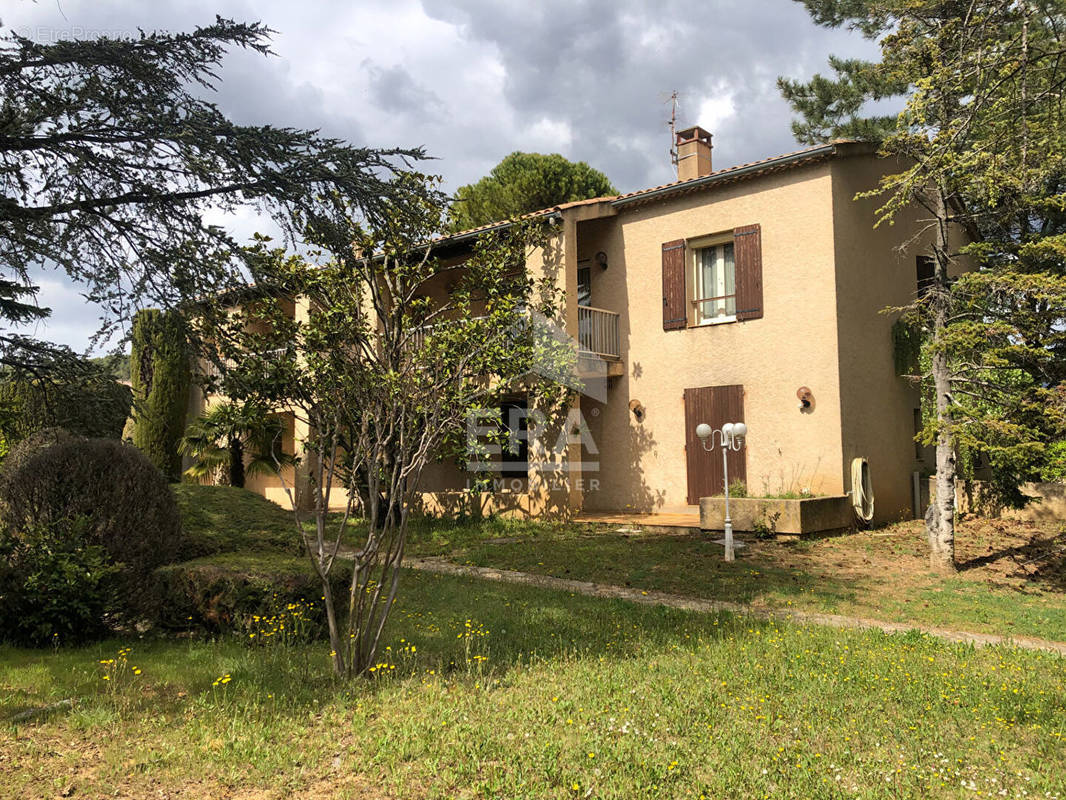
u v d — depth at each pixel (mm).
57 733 4535
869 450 13617
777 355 14023
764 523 12391
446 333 5980
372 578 10039
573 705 5027
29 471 7227
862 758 4227
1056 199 10266
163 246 7570
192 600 7156
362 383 5914
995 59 8781
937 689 5398
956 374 10352
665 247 15695
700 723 4727
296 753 4289
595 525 14312
